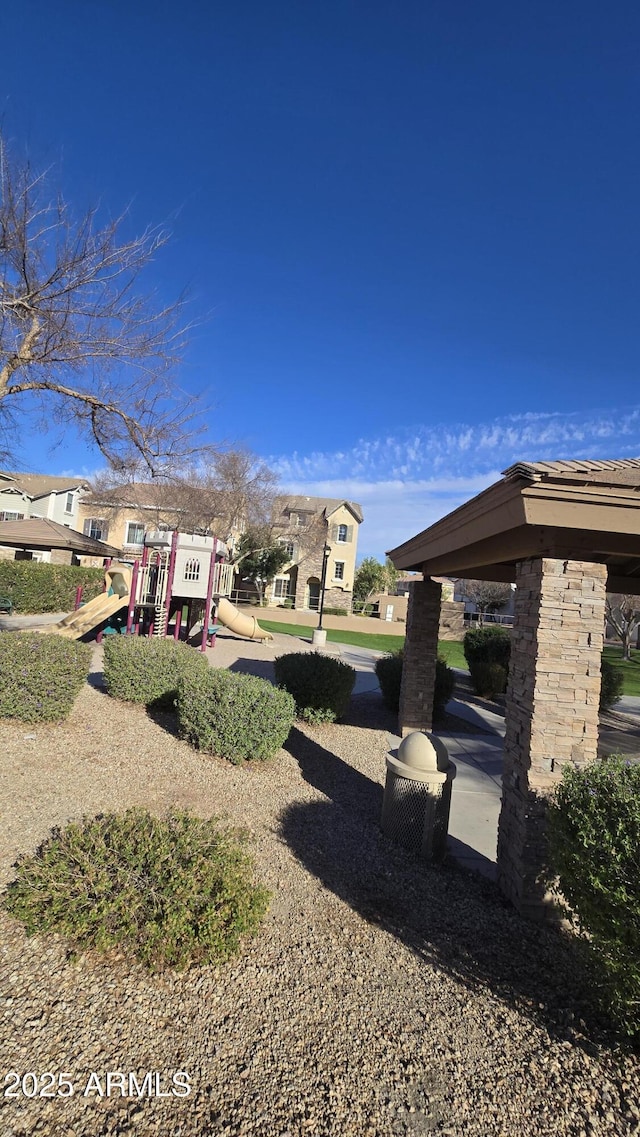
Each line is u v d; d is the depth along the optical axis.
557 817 2.84
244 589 35.91
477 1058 2.36
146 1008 2.41
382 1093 2.14
